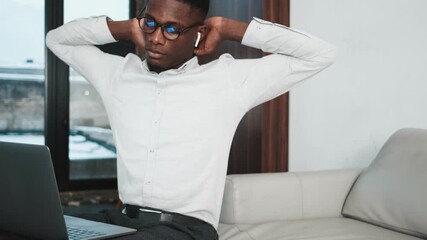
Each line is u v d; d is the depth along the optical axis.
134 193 1.34
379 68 2.41
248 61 1.41
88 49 1.54
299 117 2.69
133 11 4.20
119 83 1.44
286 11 2.67
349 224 1.76
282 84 1.42
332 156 2.56
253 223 1.76
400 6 2.34
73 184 4.15
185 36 1.36
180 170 1.32
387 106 2.40
